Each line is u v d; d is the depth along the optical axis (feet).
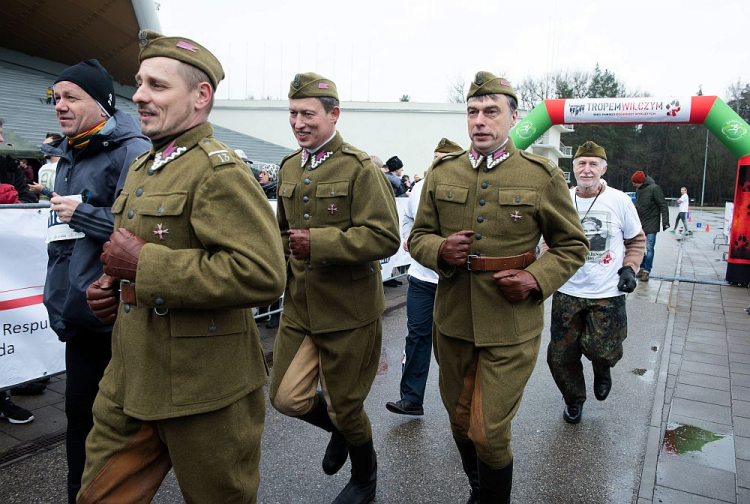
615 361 12.84
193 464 5.93
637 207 34.22
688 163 198.70
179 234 5.72
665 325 22.61
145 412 5.70
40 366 12.47
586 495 9.94
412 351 13.00
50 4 38.96
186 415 5.75
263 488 9.95
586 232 12.82
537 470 10.80
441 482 10.32
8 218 11.72
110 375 6.19
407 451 11.49
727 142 32.48
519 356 8.28
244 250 5.57
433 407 13.92
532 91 173.47
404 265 29.81
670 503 9.64
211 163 5.73
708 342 20.02
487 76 8.46
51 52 48.75
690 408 13.84
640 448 11.78
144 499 6.10
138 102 5.83
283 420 12.89
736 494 9.96
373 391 14.94
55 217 11.55
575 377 12.89
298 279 9.12
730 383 15.66
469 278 8.58
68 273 7.74
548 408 13.91
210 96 6.17
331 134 9.37
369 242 8.75
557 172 8.61
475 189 8.72
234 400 6.02
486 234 8.49
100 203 7.68
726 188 199.11
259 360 6.54
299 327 9.18
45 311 12.48
